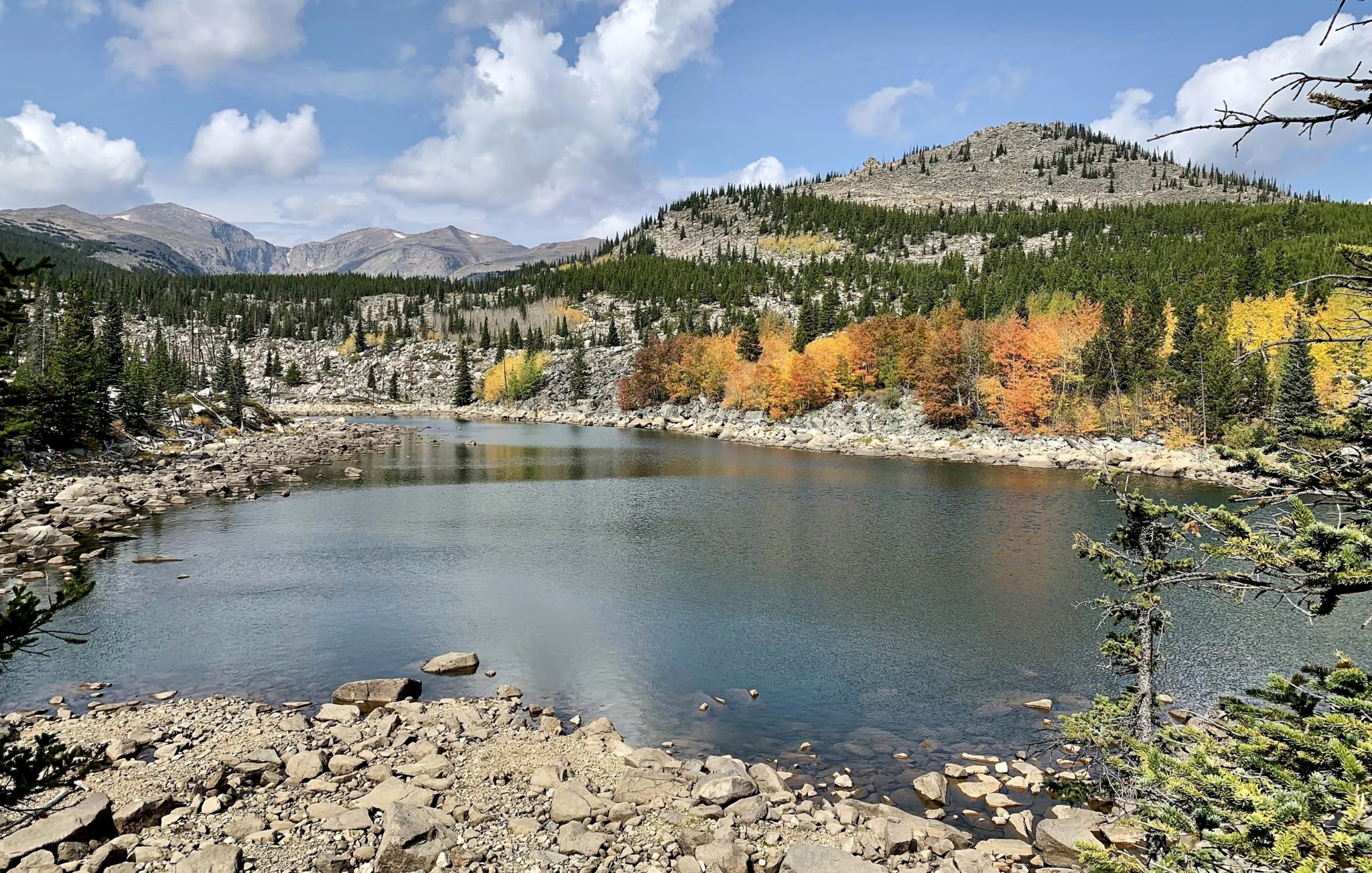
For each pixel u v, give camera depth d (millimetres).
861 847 13578
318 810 14047
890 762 17703
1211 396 73438
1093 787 15781
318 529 42562
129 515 45156
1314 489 7562
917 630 26484
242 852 12625
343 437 97062
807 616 27922
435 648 24516
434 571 33969
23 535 36312
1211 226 176625
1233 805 6867
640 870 12656
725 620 27469
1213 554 7773
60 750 9516
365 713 19812
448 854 12750
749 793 15234
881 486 58656
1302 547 7023
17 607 8594
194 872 11766
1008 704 20812
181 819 13695
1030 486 57812
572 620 27484
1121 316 88250
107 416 67438
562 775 16125
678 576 33375
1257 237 146375
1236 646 24469
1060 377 88625
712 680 22344
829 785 16594
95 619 26594
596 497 53906
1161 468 64812
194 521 43844
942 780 16359
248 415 100000
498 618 27594
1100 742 14625
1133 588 8555
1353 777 5938
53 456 57062
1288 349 65000
